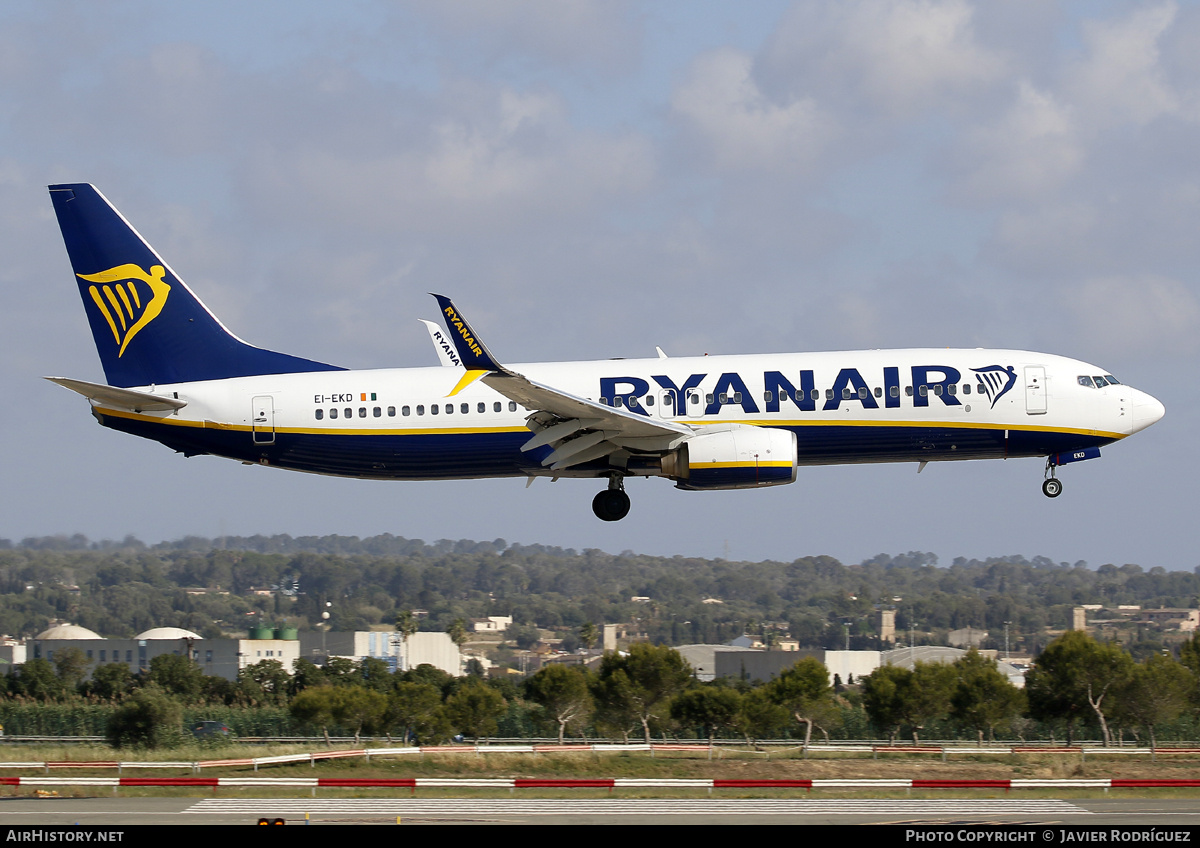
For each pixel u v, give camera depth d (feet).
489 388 523.70
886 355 523.70
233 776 507.30
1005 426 515.09
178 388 539.29
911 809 372.17
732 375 516.73
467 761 559.38
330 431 526.57
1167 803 380.99
